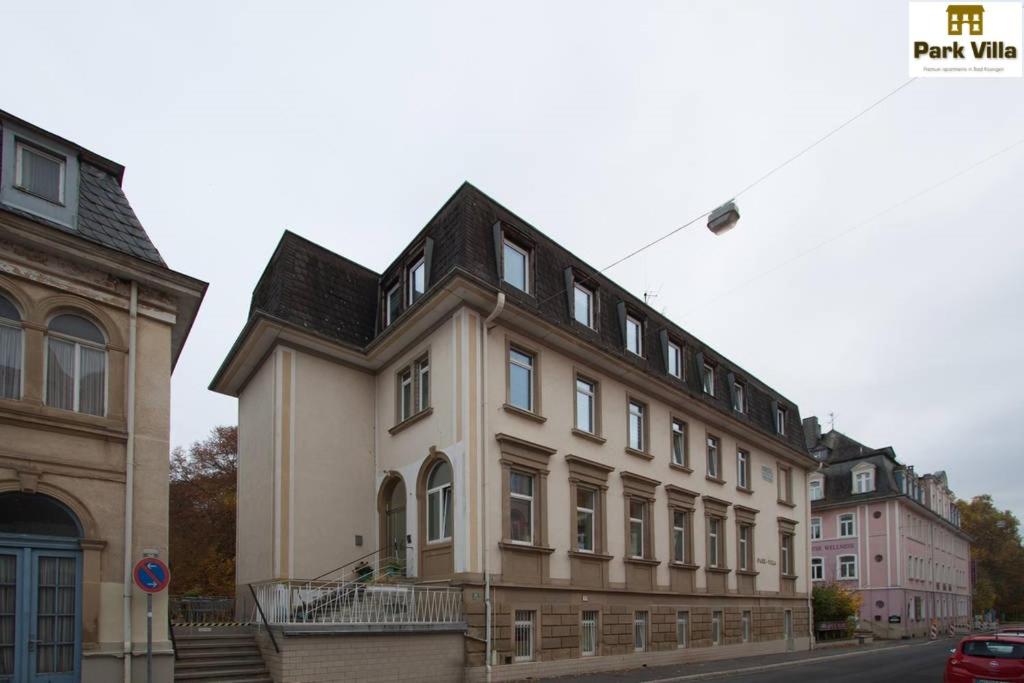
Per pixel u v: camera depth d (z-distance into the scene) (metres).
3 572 10.07
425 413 17.22
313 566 17.48
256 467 18.73
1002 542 76.25
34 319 10.91
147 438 11.84
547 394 18.16
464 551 15.16
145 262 12.14
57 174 11.88
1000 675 11.75
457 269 15.56
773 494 29.67
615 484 20.02
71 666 10.38
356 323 20.00
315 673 12.58
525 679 15.52
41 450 10.62
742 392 28.75
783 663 21.73
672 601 21.47
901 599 45.09
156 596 11.27
